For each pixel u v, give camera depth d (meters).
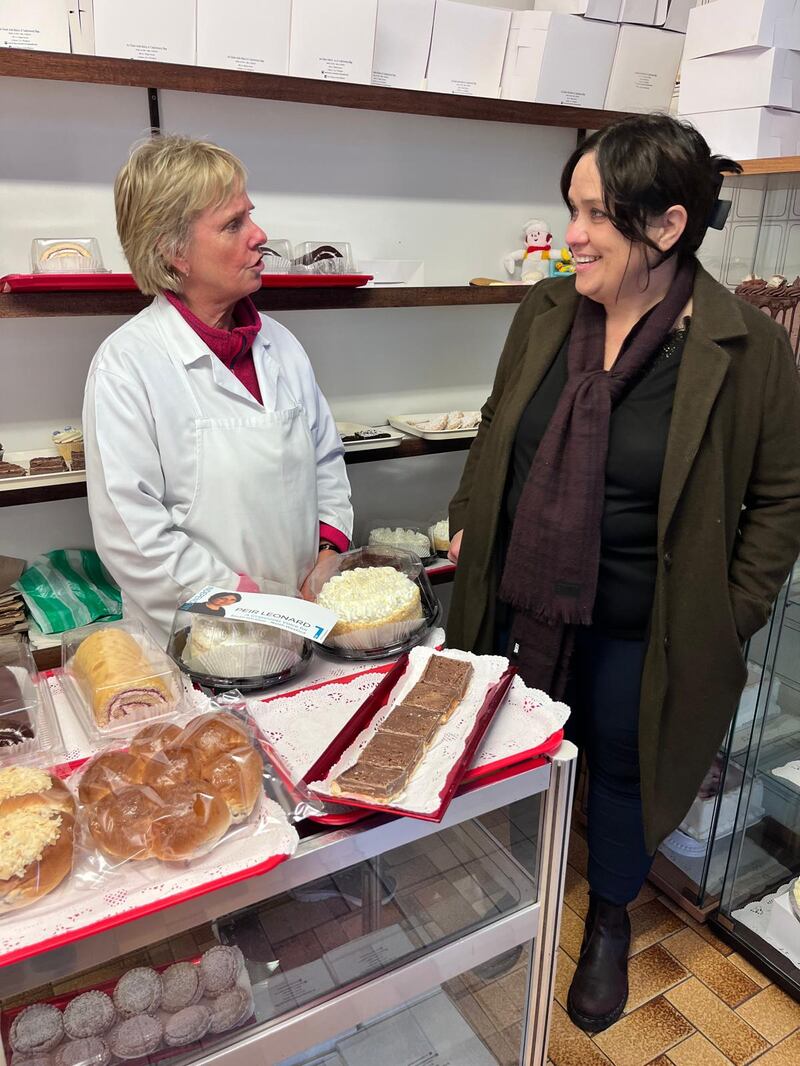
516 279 2.51
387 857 1.00
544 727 1.02
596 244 1.26
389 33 1.93
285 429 1.57
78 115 1.82
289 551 1.62
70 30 1.61
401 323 2.40
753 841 1.84
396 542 2.26
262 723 1.03
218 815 0.81
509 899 1.08
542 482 1.38
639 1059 1.52
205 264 1.41
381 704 1.06
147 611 1.48
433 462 2.60
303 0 1.75
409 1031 1.17
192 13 1.66
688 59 2.02
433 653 1.16
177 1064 0.85
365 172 2.20
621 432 1.33
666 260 1.29
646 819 1.43
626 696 1.46
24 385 1.94
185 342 1.46
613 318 1.38
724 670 1.37
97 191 1.89
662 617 1.33
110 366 1.41
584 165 1.24
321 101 1.84
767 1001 1.65
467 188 2.36
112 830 0.79
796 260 1.87
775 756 1.81
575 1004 1.59
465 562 1.58
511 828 1.07
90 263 1.72
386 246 2.30
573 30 2.08
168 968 0.91
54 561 2.00
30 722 0.98
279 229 2.13
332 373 2.34
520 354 1.58
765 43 1.80
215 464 1.50
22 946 0.70
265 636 1.17
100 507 1.43
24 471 1.79
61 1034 0.84
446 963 1.02
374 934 1.00
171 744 0.90
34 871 0.74
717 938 1.81
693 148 1.20
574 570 1.36
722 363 1.25
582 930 1.80
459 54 2.05
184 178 1.33
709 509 1.30
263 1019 0.90
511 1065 1.23
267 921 0.94
